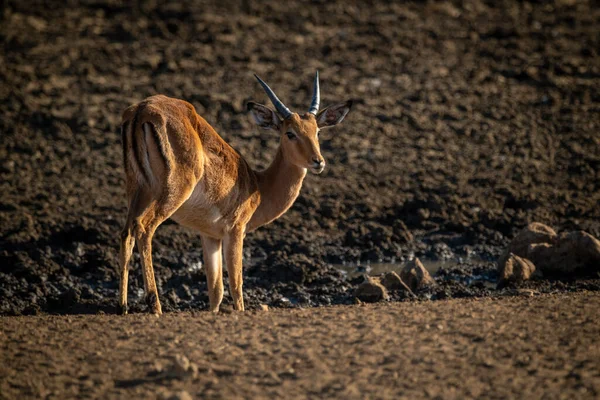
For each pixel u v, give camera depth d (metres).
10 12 58.62
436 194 33.66
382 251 29.02
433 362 15.59
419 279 25.14
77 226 29.73
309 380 15.02
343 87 45.88
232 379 15.17
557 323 17.52
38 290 25.20
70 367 15.84
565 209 31.67
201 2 61.28
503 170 35.81
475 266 27.22
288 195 23.03
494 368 15.27
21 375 15.51
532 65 48.31
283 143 22.69
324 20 57.72
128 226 19.55
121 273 19.48
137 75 47.62
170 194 19.86
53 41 53.31
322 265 27.59
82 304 24.11
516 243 26.78
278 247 29.30
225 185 21.30
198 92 44.47
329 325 17.75
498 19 57.91
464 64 49.34
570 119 40.94
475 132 40.12
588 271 25.72
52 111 41.78
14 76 46.81
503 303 19.45
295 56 51.00
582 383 14.57
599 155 36.72
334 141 39.28
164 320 18.56
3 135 39.31
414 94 44.78
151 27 55.94
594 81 45.84
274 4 61.22
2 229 29.86
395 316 18.34
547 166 36.00
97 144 38.69
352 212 32.38
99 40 53.62
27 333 17.75
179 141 19.94
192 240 29.89
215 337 17.17
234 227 21.83
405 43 52.94
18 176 35.28
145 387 14.93
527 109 42.56
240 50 51.81
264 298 24.75
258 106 23.31
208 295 23.80
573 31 54.72
